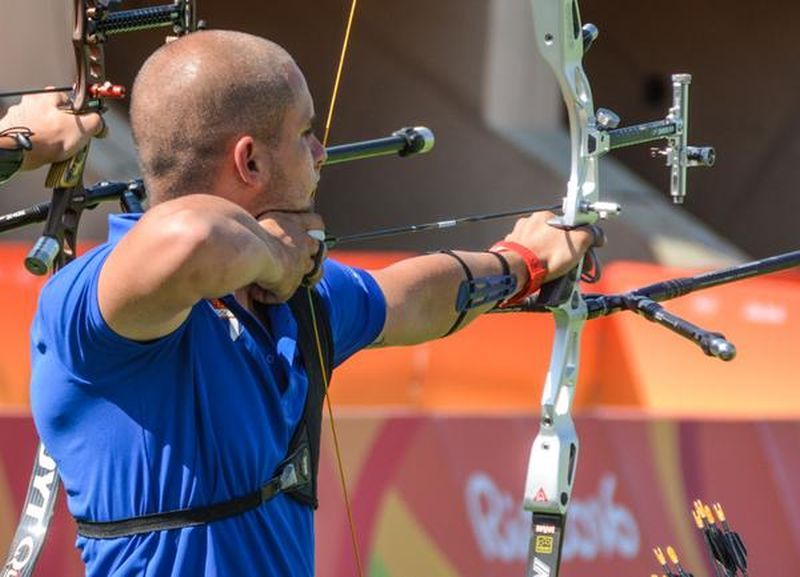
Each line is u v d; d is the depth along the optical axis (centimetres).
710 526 1063
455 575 1889
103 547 822
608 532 1988
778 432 2141
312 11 4753
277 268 794
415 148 1159
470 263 1037
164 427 812
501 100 4538
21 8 3519
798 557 2112
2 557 1700
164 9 1070
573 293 1077
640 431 2041
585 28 1067
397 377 2289
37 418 836
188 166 823
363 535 1842
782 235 5272
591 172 1074
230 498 823
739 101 5316
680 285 1113
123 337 782
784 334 2488
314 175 853
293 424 858
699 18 5331
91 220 3325
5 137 1055
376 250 4662
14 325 2211
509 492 1938
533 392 2353
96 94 1076
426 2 4606
